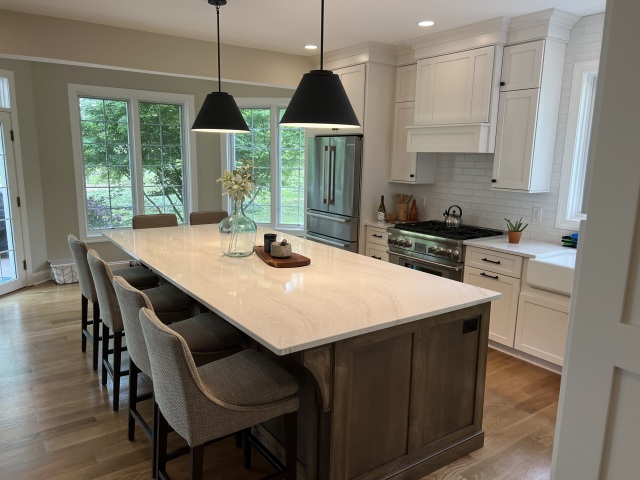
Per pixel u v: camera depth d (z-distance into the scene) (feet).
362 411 6.62
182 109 20.70
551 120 12.23
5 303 15.81
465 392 7.89
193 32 14.02
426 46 14.28
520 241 12.84
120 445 8.23
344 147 16.02
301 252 10.73
